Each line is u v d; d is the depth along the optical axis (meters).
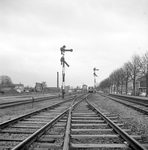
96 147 4.72
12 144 4.98
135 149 4.50
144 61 40.53
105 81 102.69
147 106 17.08
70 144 4.77
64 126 7.26
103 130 6.62
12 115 10.62
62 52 26.00
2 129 6.64
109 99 28.92
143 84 67.56
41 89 76.69
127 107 16.11
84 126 7.52
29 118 9.31
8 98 28.31
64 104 18.09
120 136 5.75
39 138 5.39
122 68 61.28
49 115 10.45
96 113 11.28
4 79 117.06
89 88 73.00
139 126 7.64
